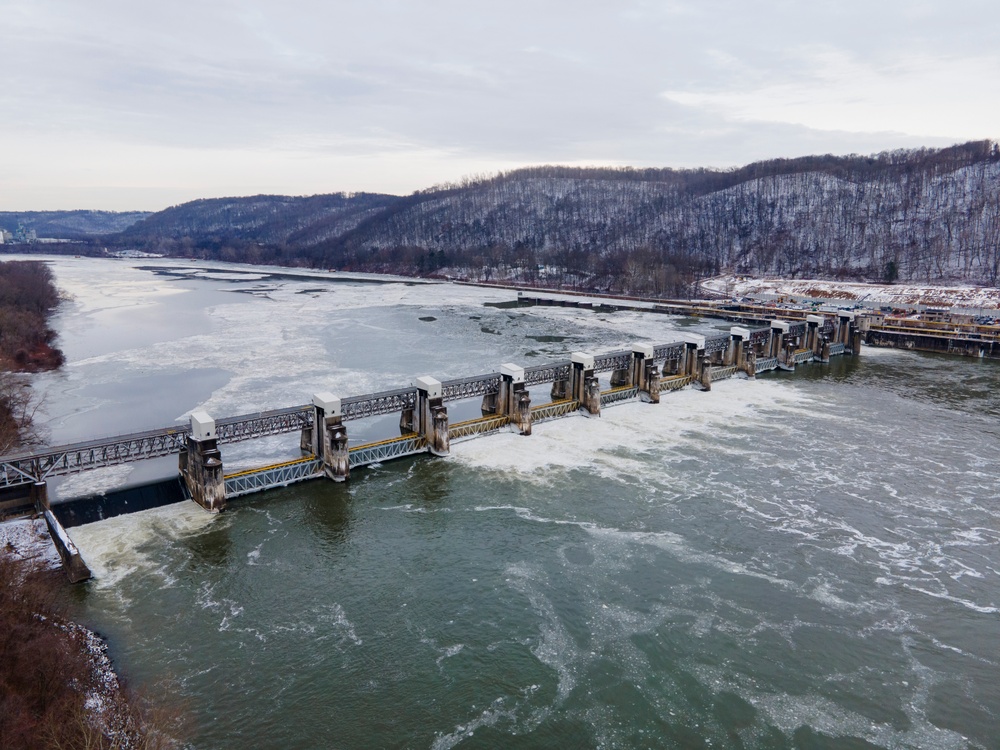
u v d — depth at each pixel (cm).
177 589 5994
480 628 5553
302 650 5241
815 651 5344
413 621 5628
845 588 6178
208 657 5134
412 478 8481
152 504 7762
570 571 6397
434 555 6650
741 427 10675
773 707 4762
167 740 4309
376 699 4762
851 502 7906
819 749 4416
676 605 5891
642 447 9681
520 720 4603
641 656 5250
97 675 4784
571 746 4400
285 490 8075
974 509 7744
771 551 6806
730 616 5753
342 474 8262
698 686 4950
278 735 4419
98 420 10738
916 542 7006
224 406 11219
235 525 7175
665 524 7325
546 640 5416
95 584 6022
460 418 10981
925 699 4859
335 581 6184
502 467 8869
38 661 4444
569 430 10438
